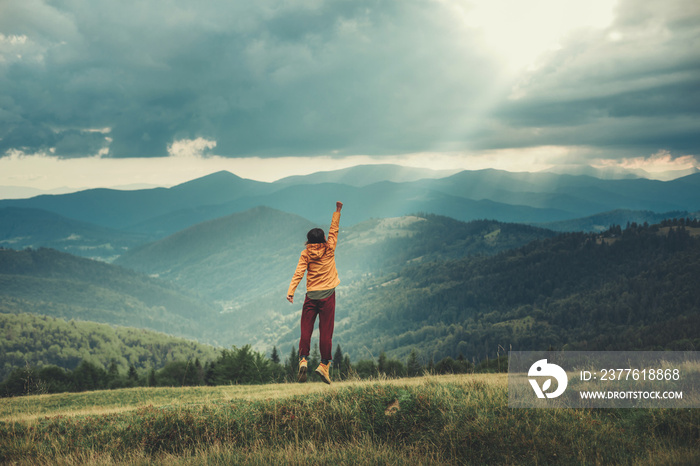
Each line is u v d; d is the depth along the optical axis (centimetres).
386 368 4809
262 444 817
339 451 756
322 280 668
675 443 750
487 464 716
